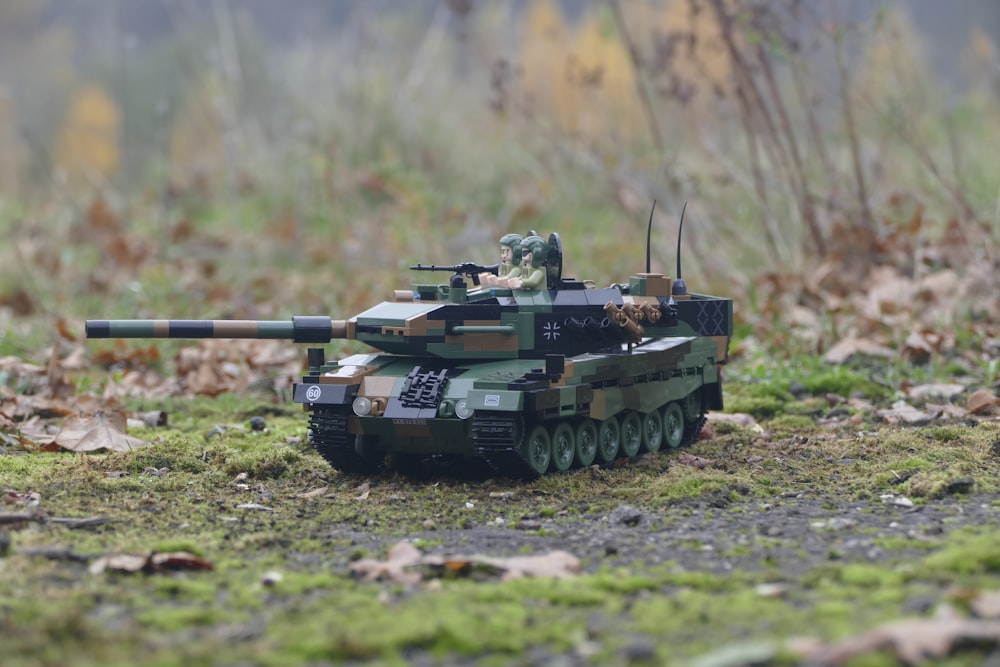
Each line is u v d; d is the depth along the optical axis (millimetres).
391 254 22109
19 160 31172
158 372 15992
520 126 24688
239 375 15297
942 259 17703
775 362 15414
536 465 10242
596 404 10578
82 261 23328
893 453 11086
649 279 11539
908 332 15383
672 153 21328
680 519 8930
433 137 26500
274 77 28375
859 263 18031
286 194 26031
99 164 36156
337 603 6938
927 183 20109
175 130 32875
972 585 7004
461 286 10648
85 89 40219
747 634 6312
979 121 22969
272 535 8461
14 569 7488
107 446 11586
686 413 12188
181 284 21219
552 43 25859
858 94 19672
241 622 6641
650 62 22156
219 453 11094
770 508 9258
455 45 29625
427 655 6160
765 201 18531
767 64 18312
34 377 14297
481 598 6977
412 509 9383
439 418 9984
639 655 6016
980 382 14156
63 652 6121
